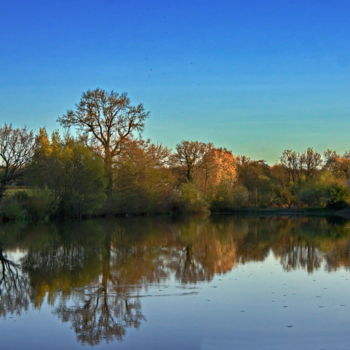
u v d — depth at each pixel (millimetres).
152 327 11742
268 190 84438
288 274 18578
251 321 12133
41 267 20297
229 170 78062
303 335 11047
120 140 48000
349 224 48688
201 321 12148
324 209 76500
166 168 60562
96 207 46562
